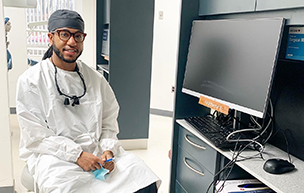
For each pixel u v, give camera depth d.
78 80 1.54
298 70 1.34
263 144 1.43
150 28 2.96
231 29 1.46
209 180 1.53
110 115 1.72
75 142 1.49
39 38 4.70
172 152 1.96
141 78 3.04
